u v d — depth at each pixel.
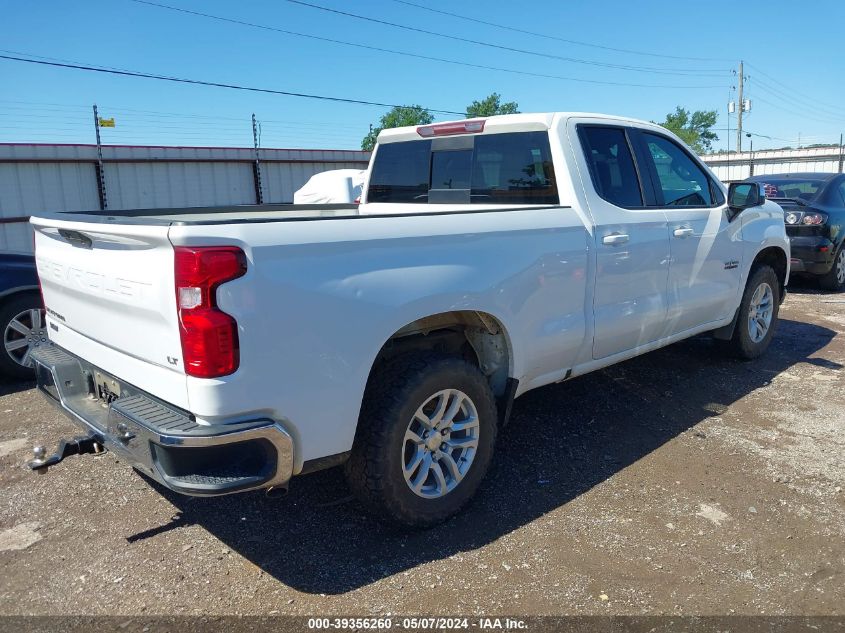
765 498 3.66
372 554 3.17
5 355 5.71
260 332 2.59
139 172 16.61
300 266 2.69
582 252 3.95
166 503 3.68
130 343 2.87
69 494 3.79
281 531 3.39
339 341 2.83
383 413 3.08
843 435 4.48
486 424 3.50
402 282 3.03
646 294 4.51
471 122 4.54
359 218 2.93
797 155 34.59
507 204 4.43
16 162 14.68
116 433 2.81
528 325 3.68
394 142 5.25
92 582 2.98
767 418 4.79
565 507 3.58
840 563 3.07
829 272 9.66
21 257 5.86
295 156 19.48
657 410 4.95
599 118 4.41
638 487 3.79
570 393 5.30
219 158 17.89
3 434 4.67
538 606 2.78
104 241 2.90
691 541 3.25
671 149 4.95
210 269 2.46
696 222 4.89
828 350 6.55
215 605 2.82
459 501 3.44
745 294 5.79
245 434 2.57
